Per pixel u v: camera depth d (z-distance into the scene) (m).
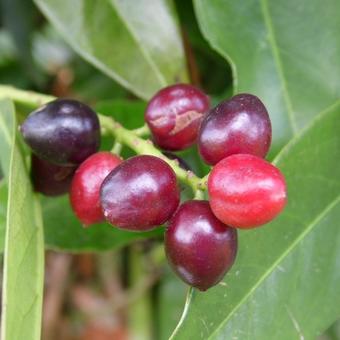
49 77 0.26
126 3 0.17
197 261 0.11
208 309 0.12
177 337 0.12
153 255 0.24
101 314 0.27
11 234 0.12
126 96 0.24
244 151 0.12
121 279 0.27
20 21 0.24
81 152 0.13
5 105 0.15
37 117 0.13
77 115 0.13
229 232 0.11
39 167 0.14
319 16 0.16
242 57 0.16
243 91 0.15
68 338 0.27
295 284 0.13
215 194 0.11
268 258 0.13
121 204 0.11
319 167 0.13
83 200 0.13
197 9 0.15
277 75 0.16
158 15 0.17
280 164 0.13
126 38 0.17
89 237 0.18
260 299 0.13
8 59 0.26
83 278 0.27
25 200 0.13
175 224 0.11
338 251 0.13
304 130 0.13
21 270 0.12
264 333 0.13
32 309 0.12
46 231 0.18
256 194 0.11
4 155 0.15
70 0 0.17
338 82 0.16
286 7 0.16
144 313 0.24
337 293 0.13
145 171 0.11
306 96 0.16
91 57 0.17
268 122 0.12
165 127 0.13
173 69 0.17
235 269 0.13
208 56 0.21
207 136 0.12
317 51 0.16
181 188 0.12
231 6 0.16
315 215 0.13
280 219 0.13
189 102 0.13
